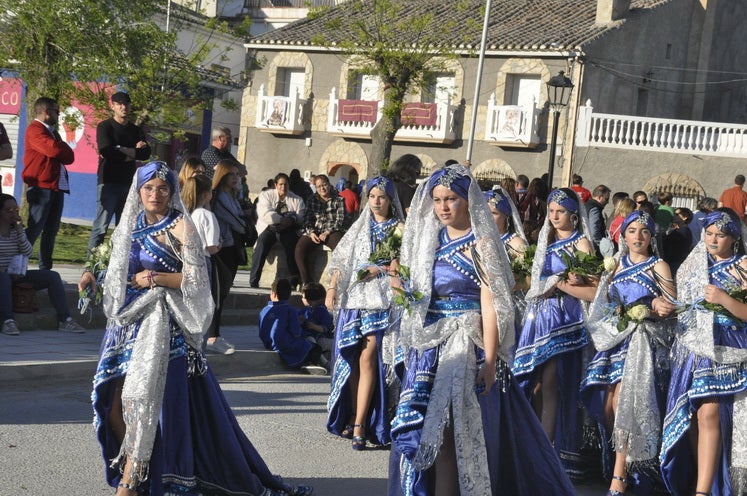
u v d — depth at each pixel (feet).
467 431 17.10
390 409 25.66
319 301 38.32
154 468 17.87
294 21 141.90
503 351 17.54
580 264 23.40
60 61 75.00
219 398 18.85
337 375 26.21
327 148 123.95
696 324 20.93
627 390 22.53
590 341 24.64
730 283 21.07
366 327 25.32
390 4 98.58
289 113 123.85
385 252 25.67
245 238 36.29
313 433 26.86
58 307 36.78
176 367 18.21
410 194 30.50
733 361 20.63
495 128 111.14
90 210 108.27
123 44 77.30
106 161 39.68
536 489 17.83
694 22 123.34
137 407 17.61
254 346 37.70
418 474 17.37
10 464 21.48
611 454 23.88
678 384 21.30
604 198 53.98
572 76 107.55
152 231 18.52
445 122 113.91
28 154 39.40
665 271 23.04
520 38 110.01
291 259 49.67
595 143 106.73
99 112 78.54
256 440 25.54
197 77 85.15
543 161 110.22
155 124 85.61
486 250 17.38
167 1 91.30
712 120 125.29
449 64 113.60
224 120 131.03
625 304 22.88
